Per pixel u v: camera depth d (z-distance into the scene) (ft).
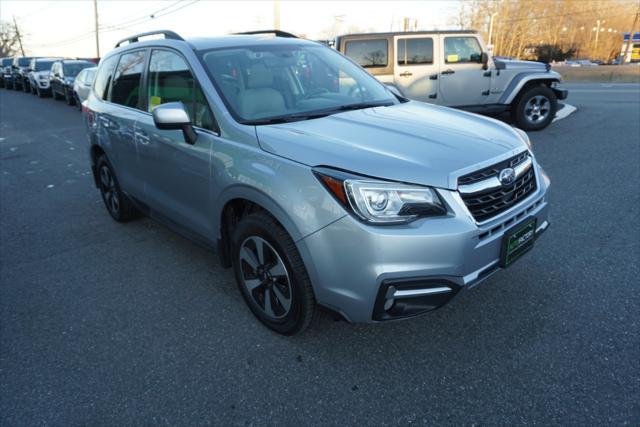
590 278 10.89
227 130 9.54
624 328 9.05
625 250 12.12
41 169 25.32
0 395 8.33
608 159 20.80
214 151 9.66
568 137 26.17
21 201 19.74
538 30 211.20
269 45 11.88
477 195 7.85
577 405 7.32
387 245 7.19
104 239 15.16
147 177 12.74
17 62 90.84
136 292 11.66
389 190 7.33
